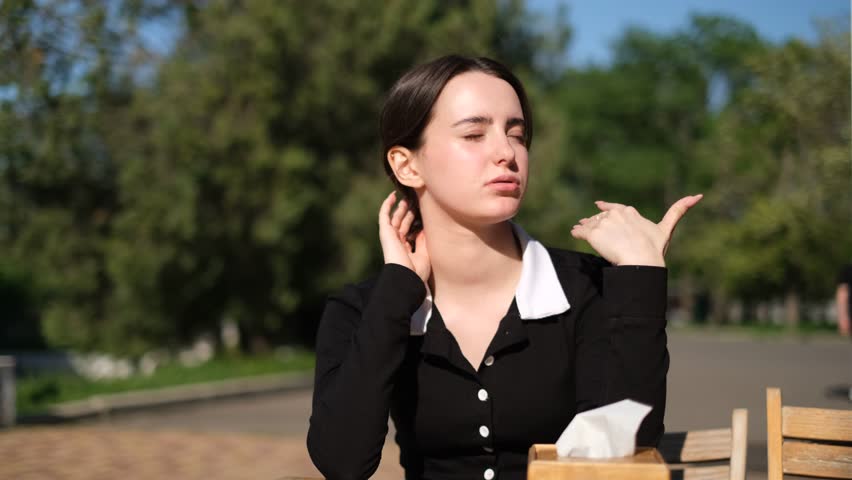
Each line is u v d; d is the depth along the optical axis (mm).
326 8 15930
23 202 17031
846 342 30891
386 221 1791
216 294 17047
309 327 19328
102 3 9734
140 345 17156
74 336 17750
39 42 8945
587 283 1790
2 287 32969
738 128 35531
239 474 6398
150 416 10484
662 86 48188
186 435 8500
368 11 16031
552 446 1360
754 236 33281
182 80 15242
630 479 1185
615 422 1283
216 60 15500
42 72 9086
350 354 1676
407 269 1704
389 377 1645
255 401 12172
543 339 1724
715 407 10641
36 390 11273
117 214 17234
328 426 1648
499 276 1757
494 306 1754
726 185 37406
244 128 15141
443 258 1755
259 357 17781
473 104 1670
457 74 1711
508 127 1696
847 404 10852
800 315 51781
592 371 1728
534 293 1731
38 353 31000
